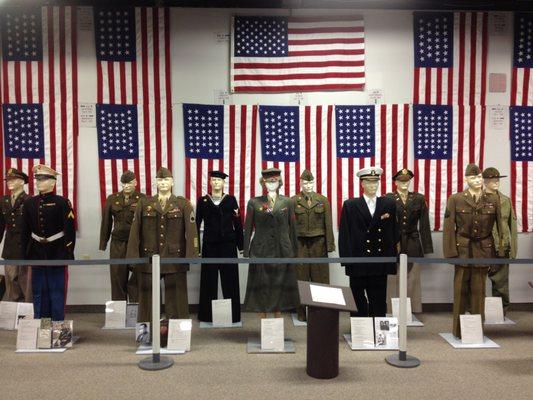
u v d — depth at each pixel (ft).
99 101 19.20
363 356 14.05
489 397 11.39
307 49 19.34
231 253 17.70
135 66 19.22
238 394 11.51
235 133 19.48
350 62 19.34
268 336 14.51
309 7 19.45
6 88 19.01
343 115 19.49
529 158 19.76
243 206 19.52
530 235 19.84
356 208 15.24
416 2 19.53
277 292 14.60
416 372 12.87
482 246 15.21
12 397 11.34
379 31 19.53
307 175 17.74
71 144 19.17
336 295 13.04
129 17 19.13
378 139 19.54
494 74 19.63
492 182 17.65
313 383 12.16
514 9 19.80
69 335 14.83
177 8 19.29
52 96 19.08
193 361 13.66
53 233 15.78
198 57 19.42
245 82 19.31
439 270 19.79
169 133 19.36
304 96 19.53
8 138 19.04
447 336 15.94
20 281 17.66
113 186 19.29
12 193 17.95
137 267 15.21
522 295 19.83
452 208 15.43
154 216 14.96
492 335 16.28
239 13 19.39
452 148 19.61
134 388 11.83
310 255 17.70
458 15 19.45
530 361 13.73
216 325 17.15
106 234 18.08
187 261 13.48
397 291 18.47
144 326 14.65
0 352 14.32
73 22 19.04
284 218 14.88
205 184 19.44
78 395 11.44
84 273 19.49
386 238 15.10
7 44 18.97
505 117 19.72
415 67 19.48
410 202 18.12
